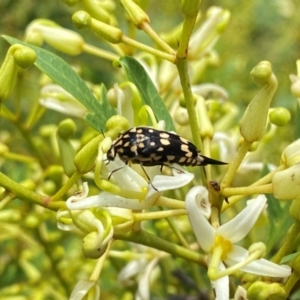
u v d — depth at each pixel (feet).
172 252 0.27
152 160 0.24
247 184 0.36
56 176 0.36
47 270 0.43
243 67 0.61
